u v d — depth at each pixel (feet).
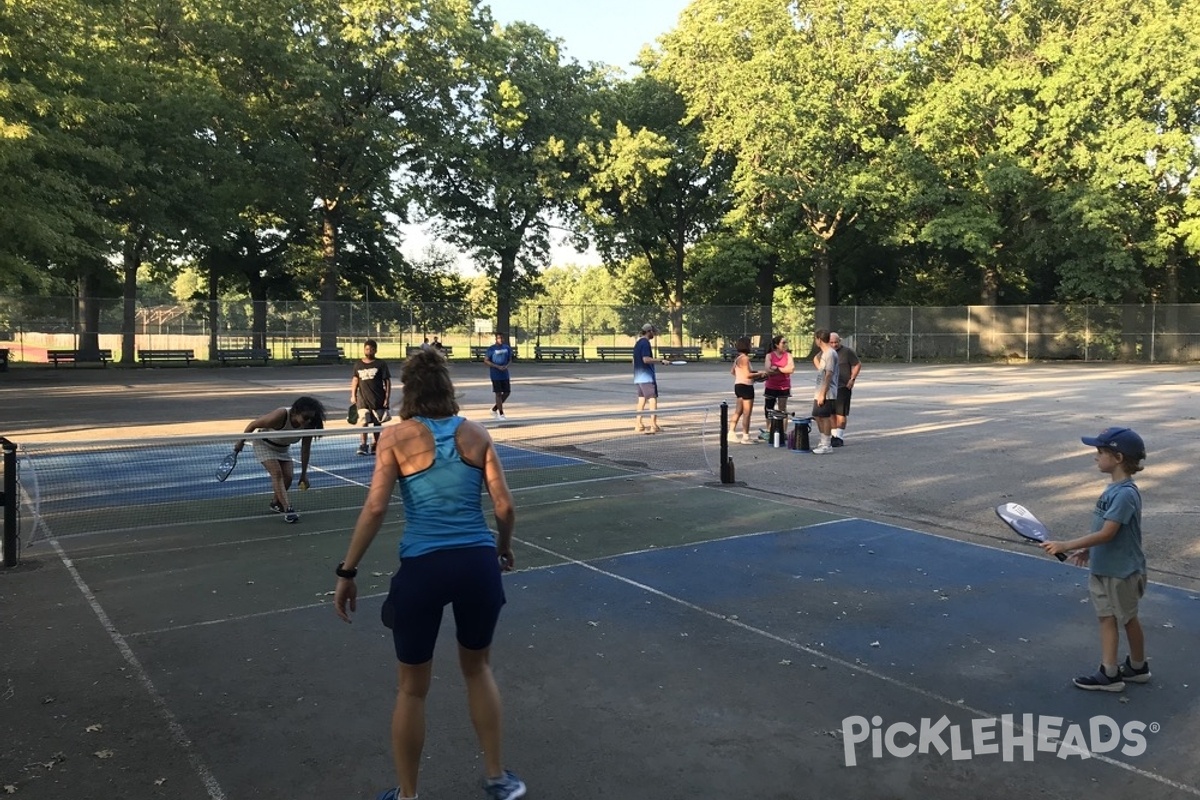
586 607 18.74
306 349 128.67
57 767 11.91
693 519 27.27
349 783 11.56
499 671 15.29
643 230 151.84
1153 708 13.89
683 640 16.81
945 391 77.77
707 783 11.65
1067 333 136.56
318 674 15.12
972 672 15.31
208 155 107.45
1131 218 125.39
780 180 128.57
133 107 79.46
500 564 11.82
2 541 22.08
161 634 17.03
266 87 120.26
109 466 35.22
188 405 61.67
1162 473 34.91
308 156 123.34
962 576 21.15
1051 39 124.26
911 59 128.67
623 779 11.73
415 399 11.23
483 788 11.43
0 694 14.26
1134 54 118.42
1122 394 73.46
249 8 112.98
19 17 69.77
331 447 41.11
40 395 70.13
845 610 18.60
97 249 98.48
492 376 54.85
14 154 64.28
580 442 45.16
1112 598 14.35
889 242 135.44
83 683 14.71
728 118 135.03
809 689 14.61
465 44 129.59
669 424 52.90
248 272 146.41
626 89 151.23
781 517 27.58
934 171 127.85
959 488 32.53
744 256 144.25
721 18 134.72
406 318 141.28
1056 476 34.78
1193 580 20.85
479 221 141.28
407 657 10.63
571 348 144.66
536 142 141.90
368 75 126.72
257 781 11.59
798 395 73.36
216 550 23.26
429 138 132.67
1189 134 124.57
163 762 12.07
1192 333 130.52
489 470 11.28
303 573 21.16
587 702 14.08
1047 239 130.62
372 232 151.02
